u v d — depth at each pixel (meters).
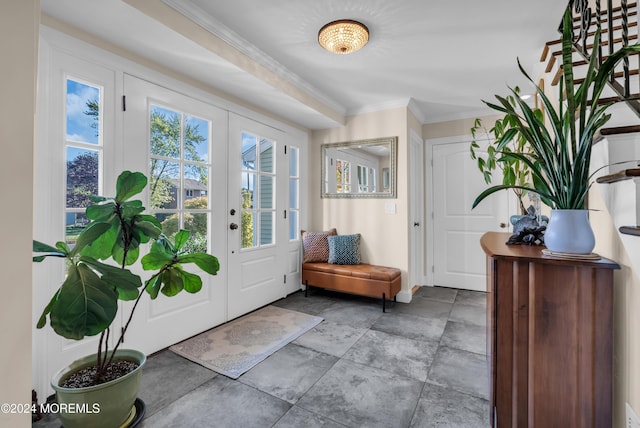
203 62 2.14
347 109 3.71
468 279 3.85
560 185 1.19
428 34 2.11
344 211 3.80
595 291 1.13
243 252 2.93
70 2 1.50
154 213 2.19
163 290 1.50
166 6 1.71
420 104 3.57
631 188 1.05
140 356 1.46
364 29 2.00
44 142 1.60
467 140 3.82
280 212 3.45
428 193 4.05
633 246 1.03
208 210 2.57
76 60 1.73
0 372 0.74
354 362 2.03
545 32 2.09
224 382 1.80
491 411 1.30
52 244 1.63
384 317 2.88
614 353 1.22
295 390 1.72
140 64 2.06
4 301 0.75
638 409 1.06
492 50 2.33
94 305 1.11
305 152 3.88
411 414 1.52
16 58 0.77
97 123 1.85
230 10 1.87
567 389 1.16
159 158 2.22
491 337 1.34
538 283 1.20
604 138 1.24
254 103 2.98
